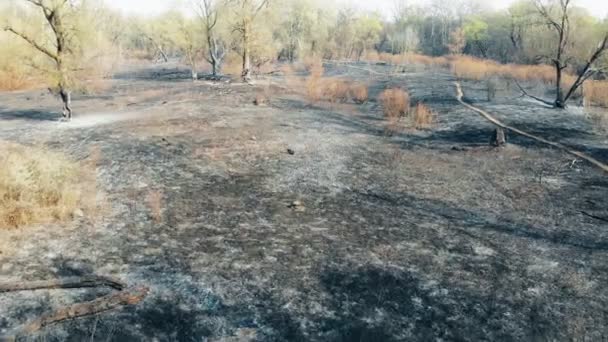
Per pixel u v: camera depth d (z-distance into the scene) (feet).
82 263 24.44
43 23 58.08
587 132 60.49
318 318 20.95
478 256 27.27
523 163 47.16
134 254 25.80
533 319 21.29
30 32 57.67
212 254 26.37
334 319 20.92
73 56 58.80
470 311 21.83
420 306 22.15
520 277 24.93
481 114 70.95
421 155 49.70
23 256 24.68
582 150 52.06
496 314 21.63
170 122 60.08
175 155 45.24
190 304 21.50
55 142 48.85
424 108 68.80
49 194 31.42
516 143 54.60
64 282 22.11
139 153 45.29
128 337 18.94
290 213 32.86
